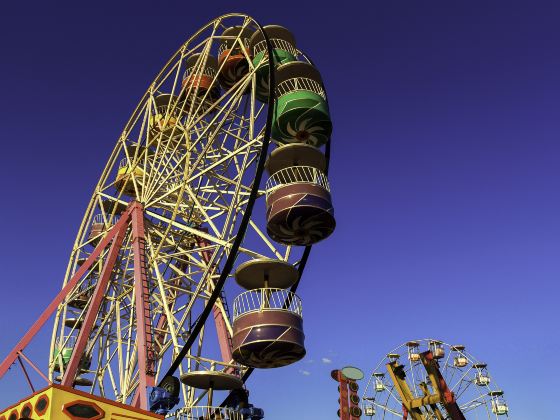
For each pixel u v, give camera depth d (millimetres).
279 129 31234
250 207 25172
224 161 32250
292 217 26672
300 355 25375
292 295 25656
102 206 37812
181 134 34906
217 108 37156
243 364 26250
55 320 35469
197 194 33375
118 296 32969
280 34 36438
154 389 23641
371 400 50250
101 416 17062
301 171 29609
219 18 35031
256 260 26172
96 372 33281
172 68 37219
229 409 25578
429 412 47500
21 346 28719
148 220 32562
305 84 32250
